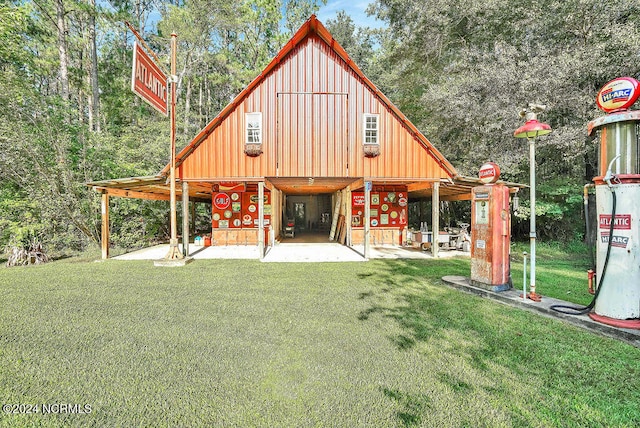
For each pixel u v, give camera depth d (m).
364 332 3.79
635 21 9.27
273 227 13.09
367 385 2.66
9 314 4.42
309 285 6.14
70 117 13.92
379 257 9.78
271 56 27.03
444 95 12.15
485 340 3.56
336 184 11.98
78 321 4.16
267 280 6.57
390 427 2.15
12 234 11.03
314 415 2.27
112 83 21.06
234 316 4.37
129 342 3.52
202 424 2.18
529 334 3.73
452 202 17.89
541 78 9.68
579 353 3.25
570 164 11.07
